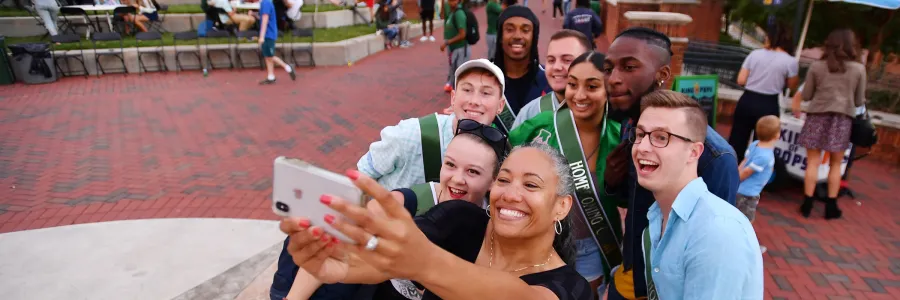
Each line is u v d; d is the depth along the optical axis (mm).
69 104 10148
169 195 5969
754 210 4812
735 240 1689
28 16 15625
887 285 4332
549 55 3207
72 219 5387
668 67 2367
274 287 1950
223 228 5078
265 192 6070
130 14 15102
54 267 4418
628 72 2312
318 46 13469
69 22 15391
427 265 1023
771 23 5809
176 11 16844
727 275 1671
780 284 4355
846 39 4902
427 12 17422
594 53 2539
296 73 12789
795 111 6016
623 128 2533
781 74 5703
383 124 8703
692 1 10898
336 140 7957
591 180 2590
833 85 5062
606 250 2754
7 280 4238
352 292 1814
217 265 4445
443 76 12156
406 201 2072
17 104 10172
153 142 7852
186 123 8797
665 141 1855
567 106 2699
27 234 4930
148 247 4730
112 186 6219
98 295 4062
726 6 10930
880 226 5281
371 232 963
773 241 5012
